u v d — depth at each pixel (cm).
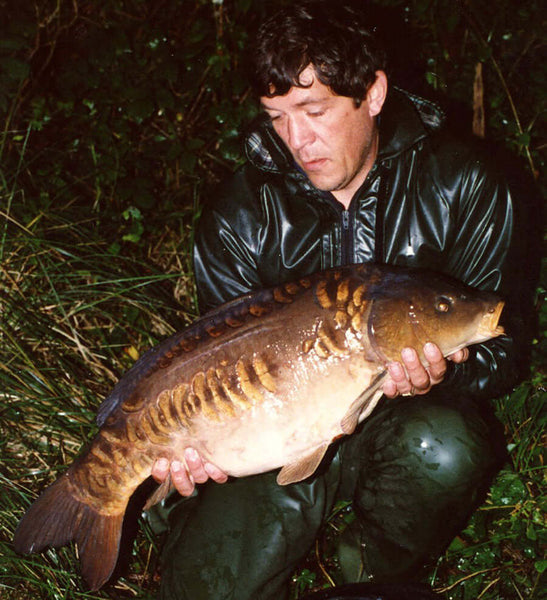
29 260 428
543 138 504
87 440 365
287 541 299
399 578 313
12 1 531
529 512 344
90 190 516
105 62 523
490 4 527
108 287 430
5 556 321
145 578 337
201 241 325
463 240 309
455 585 323
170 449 265
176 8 559
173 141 533
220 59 516
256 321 262
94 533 275
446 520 298
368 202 304
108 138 516
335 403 258
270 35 266
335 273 267
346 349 257
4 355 389
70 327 406
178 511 328
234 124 502
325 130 272
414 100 305
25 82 522
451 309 258
